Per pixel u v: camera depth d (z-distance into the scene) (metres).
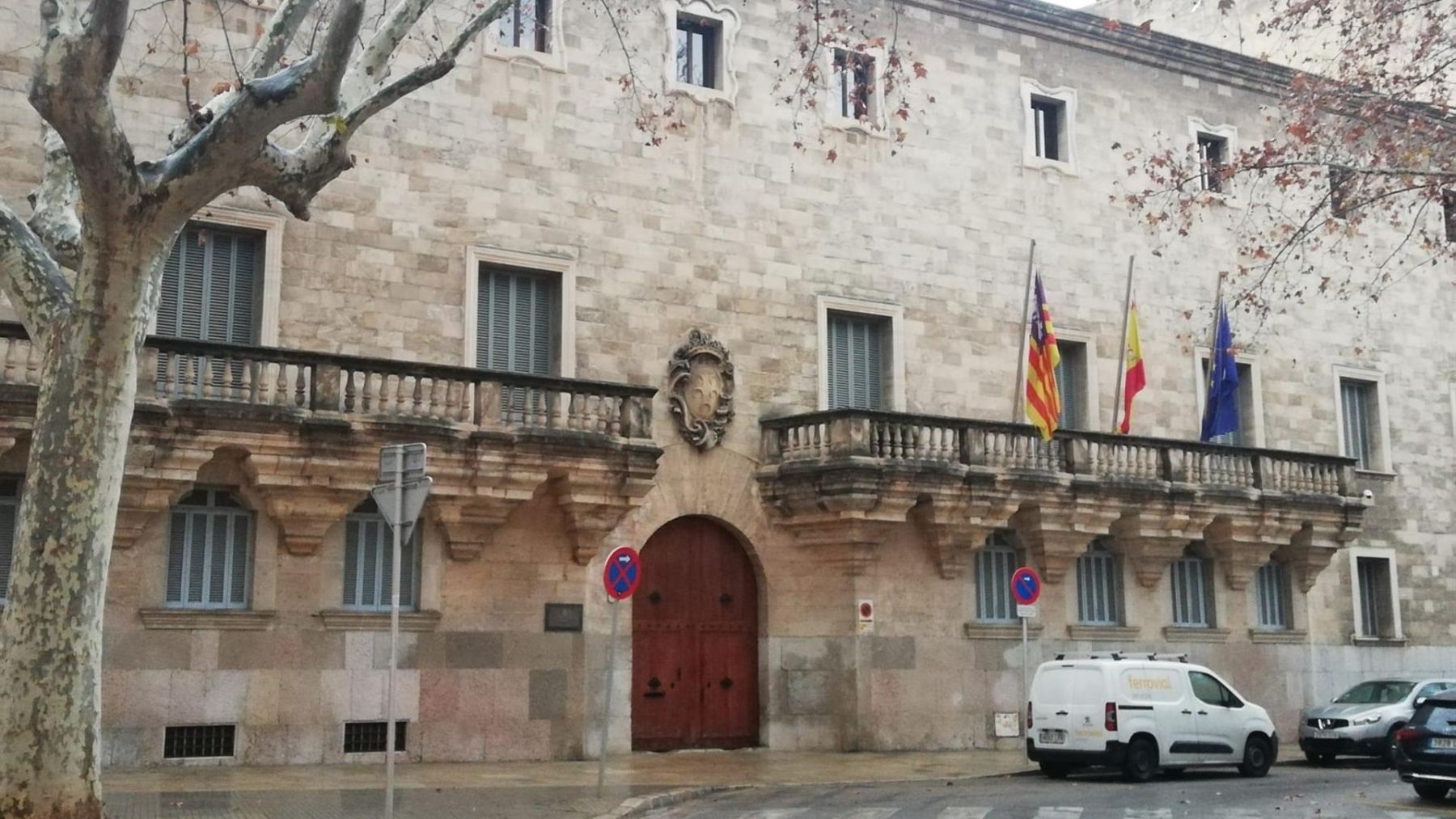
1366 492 34.38
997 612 29.78
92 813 12.95
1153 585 31.53
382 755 23.58
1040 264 31.97
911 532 28.48
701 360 27.44
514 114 26.20
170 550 22.36
